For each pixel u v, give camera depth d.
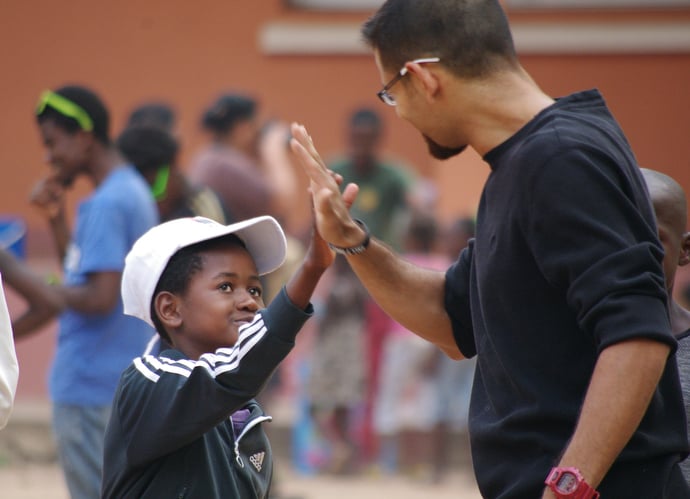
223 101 19.19
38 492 20.45
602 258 6.30
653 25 26.73
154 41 27.06
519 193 6.59
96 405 11.73
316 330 21.52
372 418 21.67
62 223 12.94
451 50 6.90
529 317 6.71
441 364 21.23
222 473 7.23
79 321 11.84
